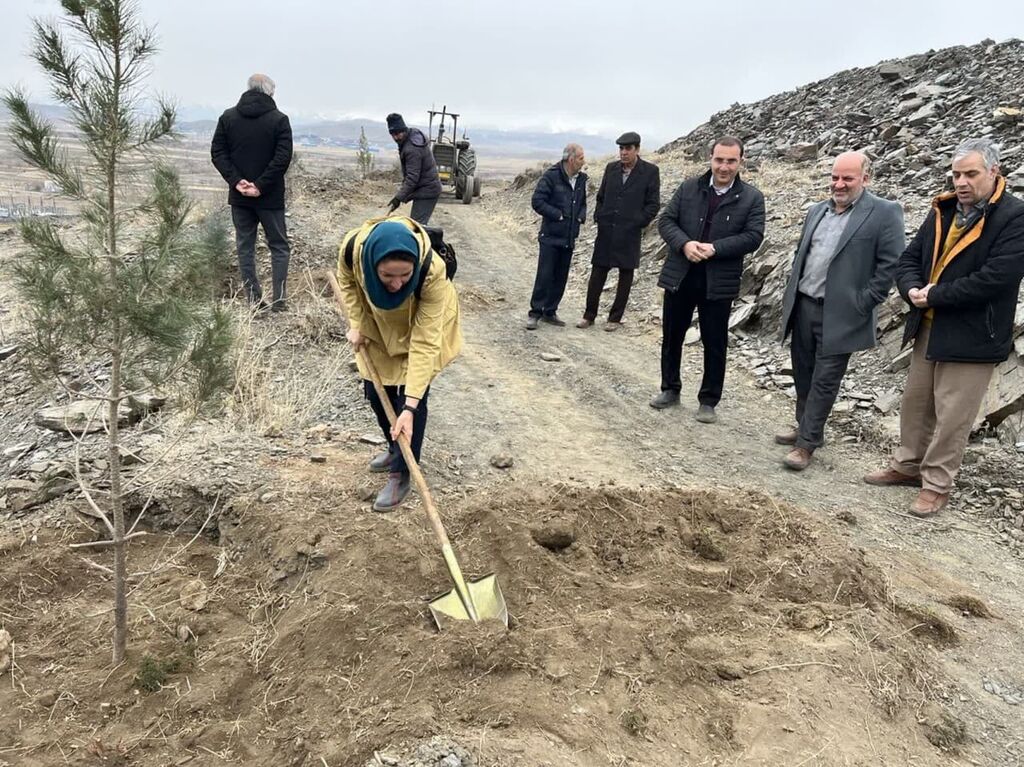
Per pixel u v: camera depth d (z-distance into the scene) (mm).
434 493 4012
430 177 7910
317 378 5574
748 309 7656
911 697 2791
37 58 2328
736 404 6090
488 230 14469
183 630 3043
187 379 2934
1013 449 4773
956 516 4336
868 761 2441
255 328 6316
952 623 3348
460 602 2939
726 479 4629
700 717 2568
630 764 2334
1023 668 3109
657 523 3592
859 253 4516
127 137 2426
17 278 2531
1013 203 3783
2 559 3381
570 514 3553
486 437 4965
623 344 7609
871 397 5855
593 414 5617
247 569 3414
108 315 2531
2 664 2838
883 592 3371
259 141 6258
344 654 2766
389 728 2383
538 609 3004
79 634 3039
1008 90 12625
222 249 2867
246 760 2469
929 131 12281
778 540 3551
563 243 7641
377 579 3082
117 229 2545
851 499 4488
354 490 3885
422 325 3373
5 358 5883
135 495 3750
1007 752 2656
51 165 2396
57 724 2613
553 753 2314
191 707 2688
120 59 2381
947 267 3973
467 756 2262
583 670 2674
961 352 4008
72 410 4758
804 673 2740
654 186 7613
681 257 5285
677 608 3074
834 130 14539
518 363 6746
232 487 3801
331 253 9164
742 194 5008
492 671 2637
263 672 2824
